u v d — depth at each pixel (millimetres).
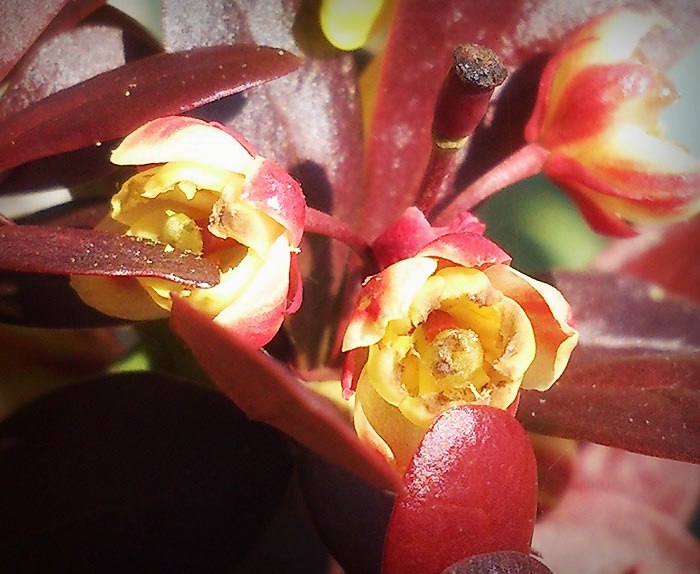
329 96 55
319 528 49
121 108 46
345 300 55
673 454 46
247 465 51
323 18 55
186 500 50
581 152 54
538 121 54
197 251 45
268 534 55
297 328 55
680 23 56
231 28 54
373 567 48
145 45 53
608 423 48
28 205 55
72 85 51
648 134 54
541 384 45
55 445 50
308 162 55
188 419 51
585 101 53
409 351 45
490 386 45
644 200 54
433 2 56
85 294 46
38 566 49
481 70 45
